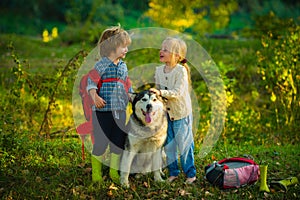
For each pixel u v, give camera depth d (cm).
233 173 452
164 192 446
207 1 1042
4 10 2120
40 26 1964
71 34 1410
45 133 611
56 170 487
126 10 1722
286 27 870
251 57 905
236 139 660
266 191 453
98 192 439
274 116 724
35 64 997
